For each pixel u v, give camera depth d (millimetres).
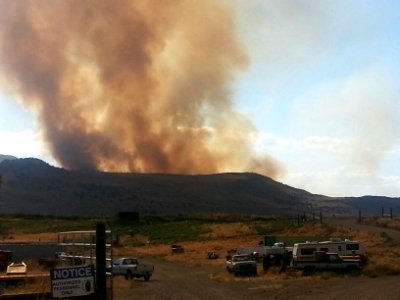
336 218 123062
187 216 135500
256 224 107812
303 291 30766
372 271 42812
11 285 22453
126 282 37812
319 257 44406
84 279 15094
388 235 77625
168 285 36375
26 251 42344
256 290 31938
